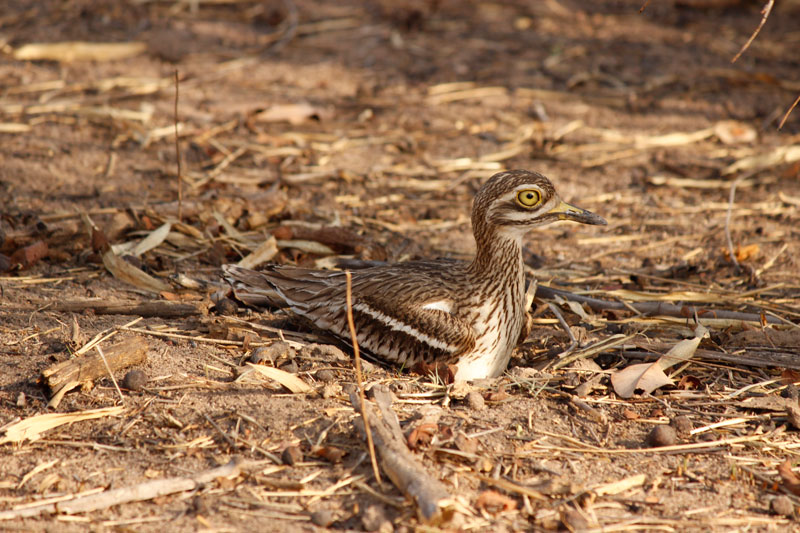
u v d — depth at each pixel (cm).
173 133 1614
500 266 988
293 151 1596
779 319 1079
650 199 1492
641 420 870
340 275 1034
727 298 1155
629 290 1186
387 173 1545
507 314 988
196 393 874
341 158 1589
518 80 1933
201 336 998
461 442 787
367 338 991
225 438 802
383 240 1321
